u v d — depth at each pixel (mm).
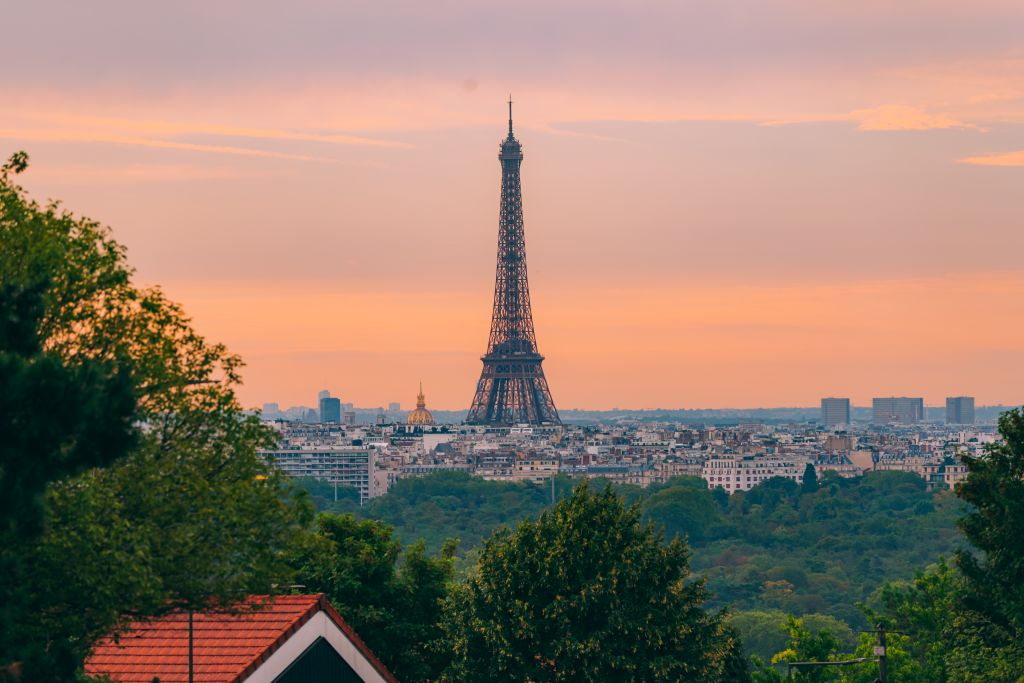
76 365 139250
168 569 155500
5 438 124750
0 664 134875
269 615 170500
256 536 161375
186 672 162625
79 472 129500
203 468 162125
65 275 153625
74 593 148625
